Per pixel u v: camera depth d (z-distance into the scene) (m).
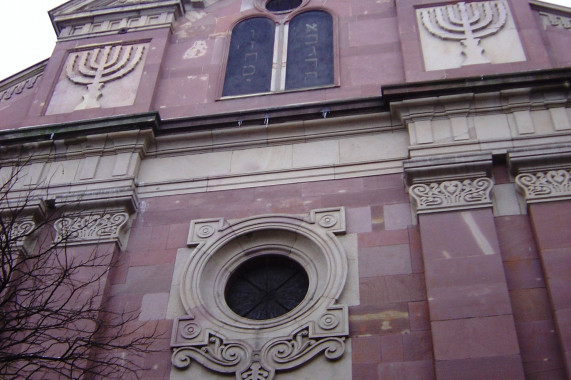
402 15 16.03
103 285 12.12
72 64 16.80
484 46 15.06
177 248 12.74
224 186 13.57
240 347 11.23
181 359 11.18
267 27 16.94
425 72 14.73
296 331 11.23
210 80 15.88
